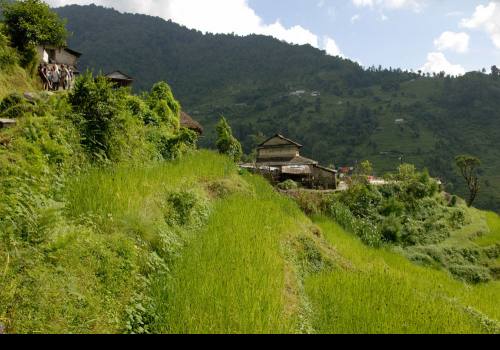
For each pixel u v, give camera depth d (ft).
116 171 36.88
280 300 26.73
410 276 57.82
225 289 24.80
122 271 23.02
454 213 129.59
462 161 214.90
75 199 28.12
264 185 67.56
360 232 85.76
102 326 18.66
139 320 20.74
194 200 38.52
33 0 95.09
